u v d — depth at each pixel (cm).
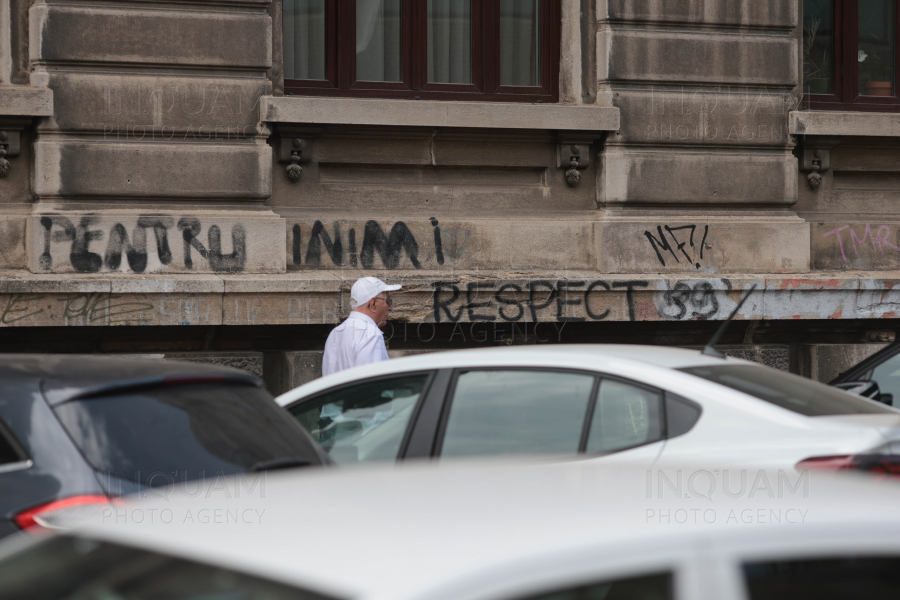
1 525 803
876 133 2514
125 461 848
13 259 2070
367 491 504
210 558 432
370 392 1128
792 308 2417
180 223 2111
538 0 2458
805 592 443
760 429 938
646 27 2381
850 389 1603
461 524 440
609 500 478
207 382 980
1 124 2034
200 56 2134
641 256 2377
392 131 2275
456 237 2330
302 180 2264
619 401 1008
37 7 2042
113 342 2111
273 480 558
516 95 2442
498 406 1052
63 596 457
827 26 2662
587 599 405
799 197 2559
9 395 877
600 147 2402
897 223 2592
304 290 2144
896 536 471
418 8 2398
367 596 381
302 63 2334
